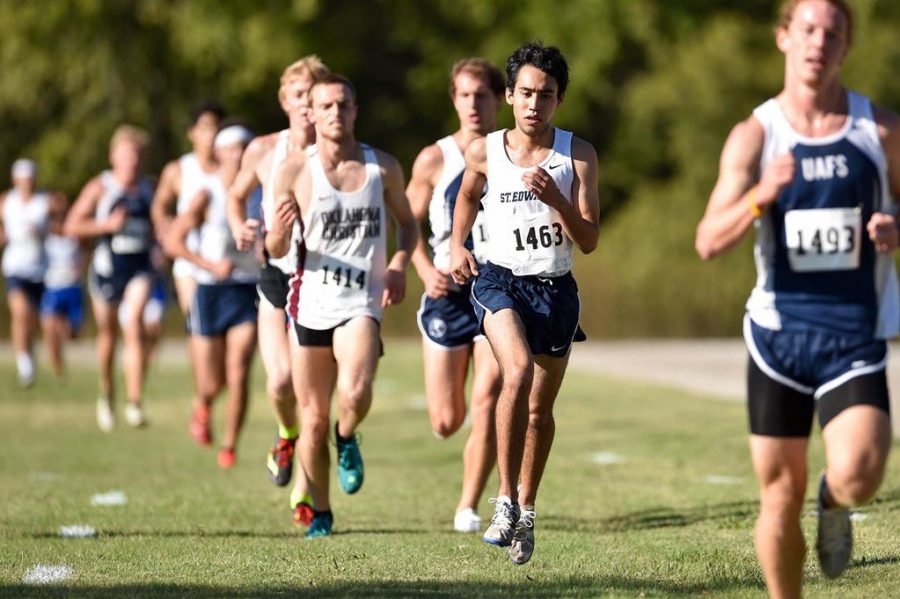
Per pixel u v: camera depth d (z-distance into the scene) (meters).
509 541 20.86
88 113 122.75
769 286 17.39
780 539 17.28
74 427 51.12
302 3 118.44
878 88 112.44
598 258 112.94
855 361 16.98
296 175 25.03
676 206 115.56
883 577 20.89
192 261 38.59
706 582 20.67
